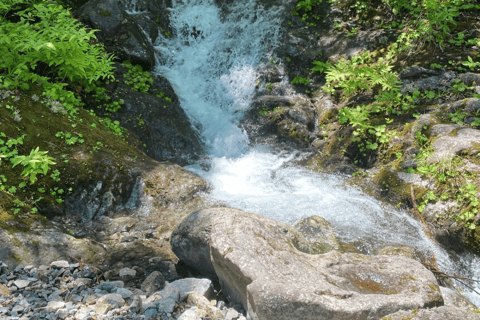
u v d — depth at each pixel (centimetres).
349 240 521
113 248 466
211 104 845
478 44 737
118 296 351
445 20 757
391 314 297
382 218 564
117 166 590
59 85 638
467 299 442
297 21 901
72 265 415
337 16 896
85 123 636
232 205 585
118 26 804
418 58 750
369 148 666
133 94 748
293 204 589
